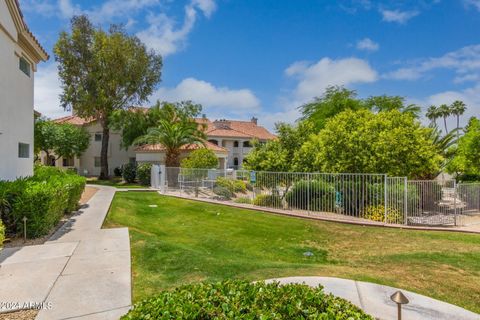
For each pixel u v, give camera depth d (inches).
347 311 95.7
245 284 112.6
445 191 492.1
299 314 92.5
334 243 346.9
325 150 546.9
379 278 211.6
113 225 385.1
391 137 495.5
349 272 219.6
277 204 585.3
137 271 216.5
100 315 149.7
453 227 426.3
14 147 391.5
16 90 397.1
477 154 617.0
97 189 844.0
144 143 1189.7
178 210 574.2
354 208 494.3
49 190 315.0
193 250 282.0
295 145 679.7
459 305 175.5
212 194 741.3
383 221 457.4
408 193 458.6
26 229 296.2
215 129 1608.0
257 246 339.3
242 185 695.1
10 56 373.4
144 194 796.6
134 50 1135.0
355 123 546.3
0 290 177.5
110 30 1129.4
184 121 1071.6
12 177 383.6
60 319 145.3
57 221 368.2
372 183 476.1
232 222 469.7
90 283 189.2
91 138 1384.1
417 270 236.1
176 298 98.7
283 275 205.9
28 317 147.3
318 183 531.8
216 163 956.6
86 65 1114.7
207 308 92.0
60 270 211.8
